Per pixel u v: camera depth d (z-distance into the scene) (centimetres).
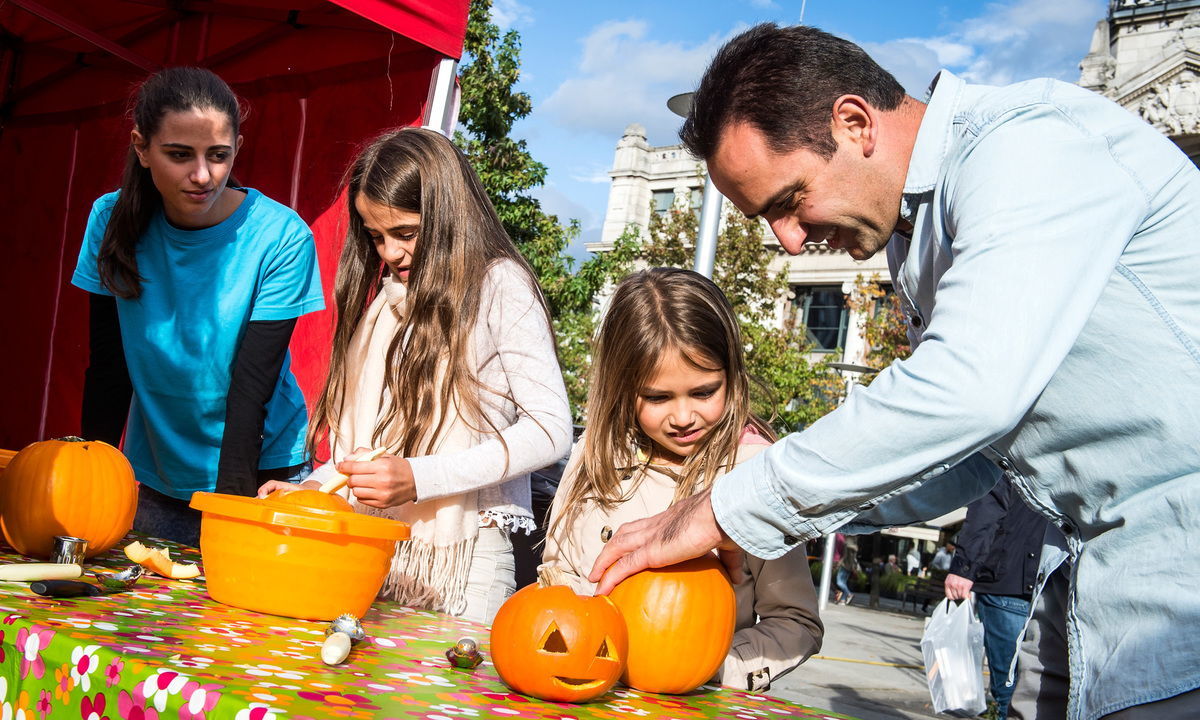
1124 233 127
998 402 121
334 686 107
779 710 148
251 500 155
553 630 126
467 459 195
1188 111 1886
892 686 934
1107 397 133
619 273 2000
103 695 101
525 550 328
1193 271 128
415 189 212
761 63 147
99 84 550
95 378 255
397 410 216
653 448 208
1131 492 134
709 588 150
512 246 229
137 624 124
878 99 148
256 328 243
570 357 1720
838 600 2391
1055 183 127
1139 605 130
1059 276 123
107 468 180
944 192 142
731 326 194
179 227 246
